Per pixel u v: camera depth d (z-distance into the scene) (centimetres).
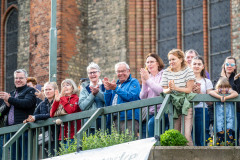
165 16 5991
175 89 2969
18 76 3672
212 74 5616
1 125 3794
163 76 3108
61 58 6003
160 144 2892
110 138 3073
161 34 5988
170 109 2977
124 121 3256
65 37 6062
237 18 5375
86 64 6188
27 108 3631
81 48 6175
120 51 5991
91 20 6234
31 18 6369
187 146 2844
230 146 2822
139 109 3077
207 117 3177
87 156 3033
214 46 5650
